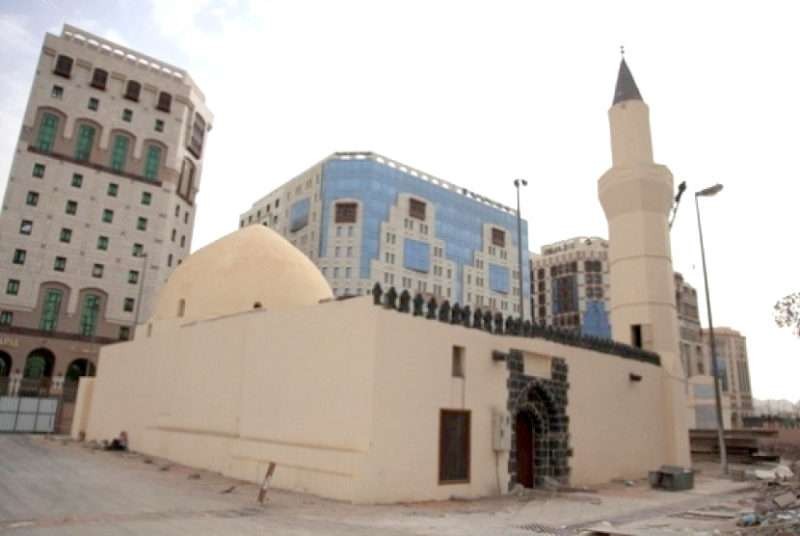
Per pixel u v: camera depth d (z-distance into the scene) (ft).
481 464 49.49
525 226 304.09
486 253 276.21
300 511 36.83
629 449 70.74
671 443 78.89
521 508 43.55
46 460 62.28
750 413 296.92
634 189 87.76
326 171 248.11
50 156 177.99
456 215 269.64
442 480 46.11
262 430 51.78
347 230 236.84
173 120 205.46
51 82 183.21
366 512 37.40
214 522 31.78
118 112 193.77
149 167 196.75
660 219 87.81
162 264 191.93
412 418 44.70
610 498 52.21
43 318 168.04
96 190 184.03
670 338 83.87
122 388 82.02
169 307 76.84
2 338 159.74
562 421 60.08
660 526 37.40
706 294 90.53
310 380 48.03
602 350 70.85
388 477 42.14
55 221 174.91
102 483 46.16
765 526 35.12
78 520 31.22
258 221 292.20
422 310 48.32
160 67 210.38
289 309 52.60
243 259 73.41
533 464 57.93
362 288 229.66
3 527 28.76
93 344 172.35
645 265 85.56
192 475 52.90
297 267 74.59
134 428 75.82
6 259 165.37
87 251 178.60
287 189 272.92
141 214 191.01
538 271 367.66
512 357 55.21
